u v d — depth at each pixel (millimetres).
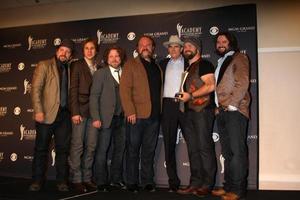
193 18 3830
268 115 3615
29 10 4480
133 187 3074
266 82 3650
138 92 3086
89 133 3137
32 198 2674
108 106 3113
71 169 3143
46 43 4293
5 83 4375
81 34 4176
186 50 3062
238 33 3674
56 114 3092
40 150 3129
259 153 3588
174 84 3176
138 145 3100
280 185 3492
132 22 4020
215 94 3004
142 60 3174
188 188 3049
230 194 2645
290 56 3635
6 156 4254
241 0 3799
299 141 3533
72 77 3148
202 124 2916
